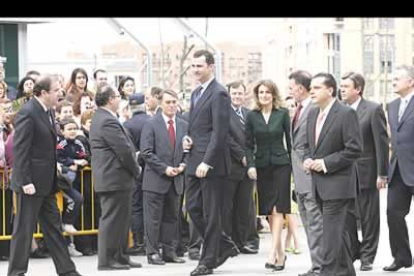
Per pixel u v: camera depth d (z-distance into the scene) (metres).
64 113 10.80
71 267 8.79
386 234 12.84
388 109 9.45
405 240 9.43
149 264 10.14
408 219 14.30
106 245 9.73
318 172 8.25
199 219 9.16
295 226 11.09
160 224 10.27
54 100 8.68
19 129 8.47
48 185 8.62
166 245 10.32
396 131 9.29
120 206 9.72
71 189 10.62
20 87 11.13
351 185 8.21
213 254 9.13
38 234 10.46
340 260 8.25
